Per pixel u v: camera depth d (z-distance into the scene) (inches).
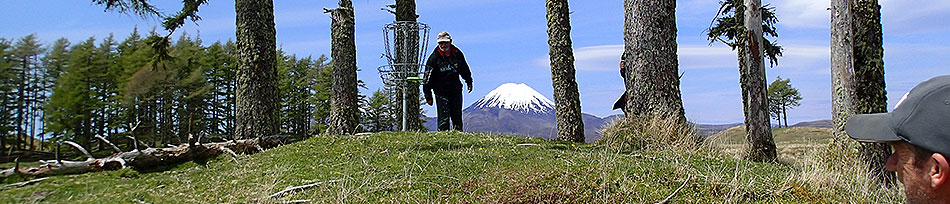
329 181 227.3
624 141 320.8
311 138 350.3
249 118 403.5
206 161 303.9
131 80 1360.7
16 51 1149.1
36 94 1214.3
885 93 282.2
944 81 59.7
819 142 315.3
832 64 292.5
